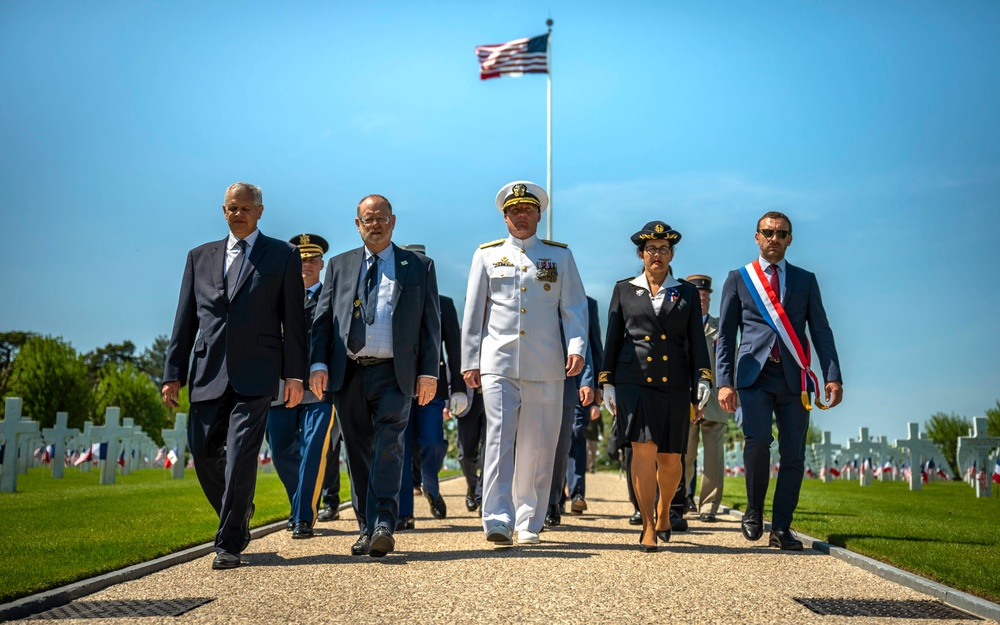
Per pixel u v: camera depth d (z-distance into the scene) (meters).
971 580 4.93
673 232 6.93
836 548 6.36
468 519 9.45
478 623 4.02
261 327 5.99
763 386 7.12
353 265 6.64
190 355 6.18
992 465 14.48
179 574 5.39
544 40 27.36
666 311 6.88
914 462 16.08
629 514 10.21
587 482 18.59
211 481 6.14
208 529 7.39
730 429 30.50
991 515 9.69
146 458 24.09
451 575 5.27
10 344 54.66
